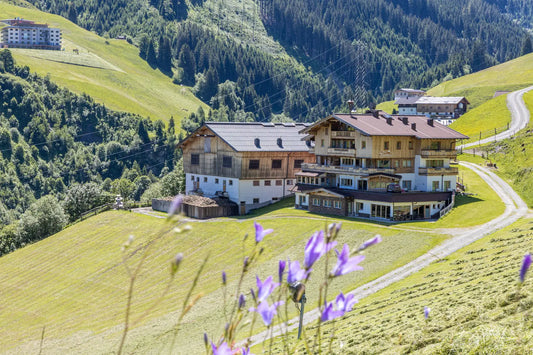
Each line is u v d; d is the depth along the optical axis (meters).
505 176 114.69
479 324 34.75
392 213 88.75
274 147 112.69
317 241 5.16
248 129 117.38
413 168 98.75
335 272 5.00
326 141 103.56
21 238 121.69
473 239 73.44
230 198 110.88
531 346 23.70
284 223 91.44
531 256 4.62
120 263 88.31
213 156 115.56
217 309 63.09
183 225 4.69
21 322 76.38
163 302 70.50
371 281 64.94
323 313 5.11
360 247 5.05
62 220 124.75
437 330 37.44
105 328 66.94
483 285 47.94
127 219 109.25
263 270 73.56
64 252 100.62
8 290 89.69
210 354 5.39
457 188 102.44
